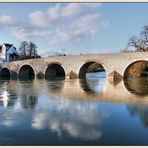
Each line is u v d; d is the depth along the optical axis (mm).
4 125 19984
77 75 77562
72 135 17219
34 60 91438
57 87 50750
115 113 23891
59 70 99812
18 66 98438
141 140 16109
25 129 18797
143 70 83125
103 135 17172
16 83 65062
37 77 89938
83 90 44375
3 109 26734
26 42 140750
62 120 21406
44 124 20156
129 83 56656
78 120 21266
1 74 106812
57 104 29312
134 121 20734
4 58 136875
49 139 16484
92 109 25969
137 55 64875
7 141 16203
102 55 71188
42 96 36906
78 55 77188
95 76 95125
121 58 67562
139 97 34375
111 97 34750
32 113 24406
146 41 92438
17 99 34125
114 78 68688
